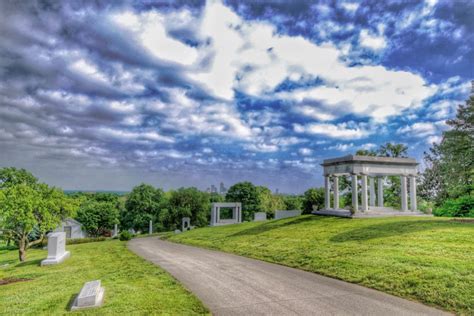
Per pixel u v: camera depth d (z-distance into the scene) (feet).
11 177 107.86
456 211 99.50
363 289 34.01
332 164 105.60
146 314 26.66
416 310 26.99
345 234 64.13
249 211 245.86
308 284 36.86
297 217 107.45
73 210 80.74
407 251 44.68
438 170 141.90
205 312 27.22
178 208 235.40
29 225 71.67
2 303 31.89
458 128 104.88
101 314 26.71
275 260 53.16
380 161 100.12
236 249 68.64
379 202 115.75
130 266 51.13
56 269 53.83
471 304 26.61
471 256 38.60
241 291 34.37
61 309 28.58
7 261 81.15
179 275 43.19
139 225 238.89
